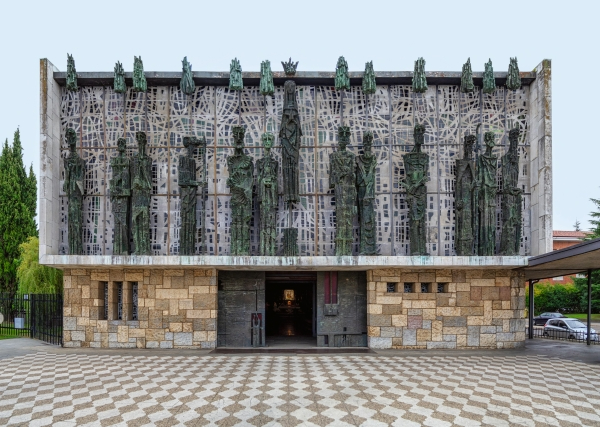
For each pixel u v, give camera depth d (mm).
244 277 18297
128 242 17062
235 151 17016
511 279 17562
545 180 16875
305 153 17641
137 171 16875
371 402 9867
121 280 17531
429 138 17797
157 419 8758
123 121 17734
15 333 23391
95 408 9445
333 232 17375
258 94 17906
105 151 17625
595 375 12633
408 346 17297
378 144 17750
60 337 18578
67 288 17609
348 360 14953
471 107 17953
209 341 17266
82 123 17719
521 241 17703
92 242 17344
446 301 17438
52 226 17047
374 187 17125
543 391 10820
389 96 17922
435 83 17922
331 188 17297
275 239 16922
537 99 17500
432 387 11172
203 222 17234
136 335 17297
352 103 17875
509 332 17422
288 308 32969
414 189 16875
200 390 10844
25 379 12047
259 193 17094
